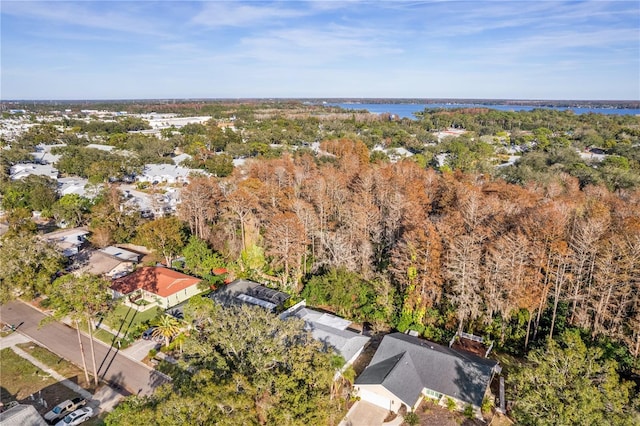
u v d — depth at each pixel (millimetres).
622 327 36812
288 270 49625
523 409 24125
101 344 37969
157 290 45531
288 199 58906
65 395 30922
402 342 34969
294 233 46875
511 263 38031
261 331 27062
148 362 35281
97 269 51438
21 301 45719
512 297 37438
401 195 56719
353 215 51938
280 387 23625
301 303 44781
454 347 37688
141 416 20234
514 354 37938
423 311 40375
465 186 62719
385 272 45062
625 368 33250
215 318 29031
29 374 33250
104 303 33938
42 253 45031
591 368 24562
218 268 53000
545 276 38156
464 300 38594
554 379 24203
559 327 38562
